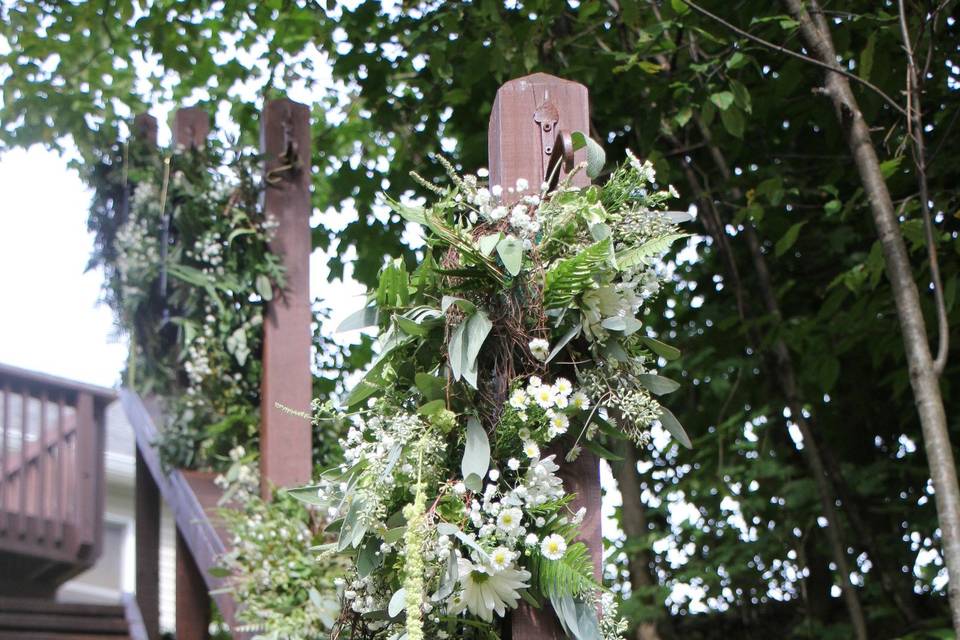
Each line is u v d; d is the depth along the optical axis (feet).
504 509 6.70
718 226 16.51
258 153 15.62
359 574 7.06
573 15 17.39
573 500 7.11
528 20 15.71
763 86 15.88
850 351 17.31
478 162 17.39
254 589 12.39
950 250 14.49
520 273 7.14
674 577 17.37
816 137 17.83
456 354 6.93
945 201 14.38
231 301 15.03
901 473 16.78
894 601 15.62
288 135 15.60
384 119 18.12
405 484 6.98
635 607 15.52
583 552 6.73
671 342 18.49
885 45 14.46
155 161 16.05
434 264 7.43
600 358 7.18
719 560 16.96
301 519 13.24
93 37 21.42
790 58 14.58
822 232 17.56
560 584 6.70
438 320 7.27
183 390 15.84
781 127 17.72
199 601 15.56
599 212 7.27
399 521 7.00
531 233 7.17
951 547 9.45
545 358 7.05
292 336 14.85
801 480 16.83
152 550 18.21
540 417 6.90
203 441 15.03
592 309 7.13
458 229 7.32
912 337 10.54
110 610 18.28
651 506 18.57
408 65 18.02
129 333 16.17
